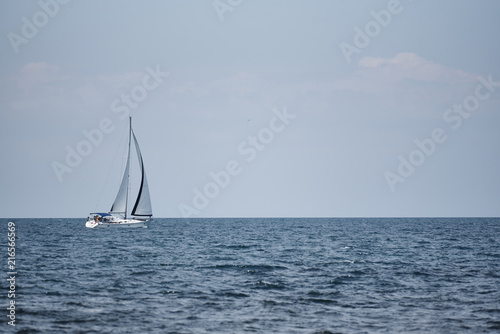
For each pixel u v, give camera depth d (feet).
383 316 150.71
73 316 147.02
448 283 201.87
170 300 168.04
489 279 211.82
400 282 203.72
